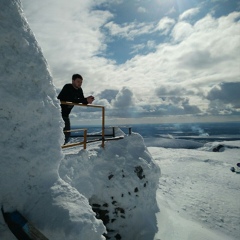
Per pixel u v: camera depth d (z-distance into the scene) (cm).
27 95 275
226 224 933
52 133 299
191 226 726
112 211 523
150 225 579
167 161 2491
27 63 280
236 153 3105
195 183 1602
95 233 241
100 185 507
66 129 523
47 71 304
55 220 233
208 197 1275
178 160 2550
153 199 676
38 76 291
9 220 230
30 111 277
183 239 609
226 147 3616
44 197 261
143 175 611
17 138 265
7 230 242
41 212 246
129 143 660
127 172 565
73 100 505
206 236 686
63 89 503
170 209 904
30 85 282
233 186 1569
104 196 512
